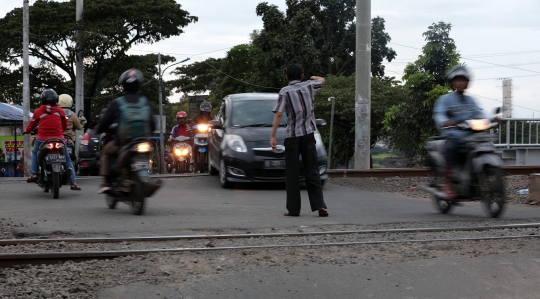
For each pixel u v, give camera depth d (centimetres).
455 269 459
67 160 993
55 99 1003
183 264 475
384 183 1269
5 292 411
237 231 638
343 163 4406
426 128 2636
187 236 591
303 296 406
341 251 519
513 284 428
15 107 3216
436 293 411
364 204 915
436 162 785
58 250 538
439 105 764
